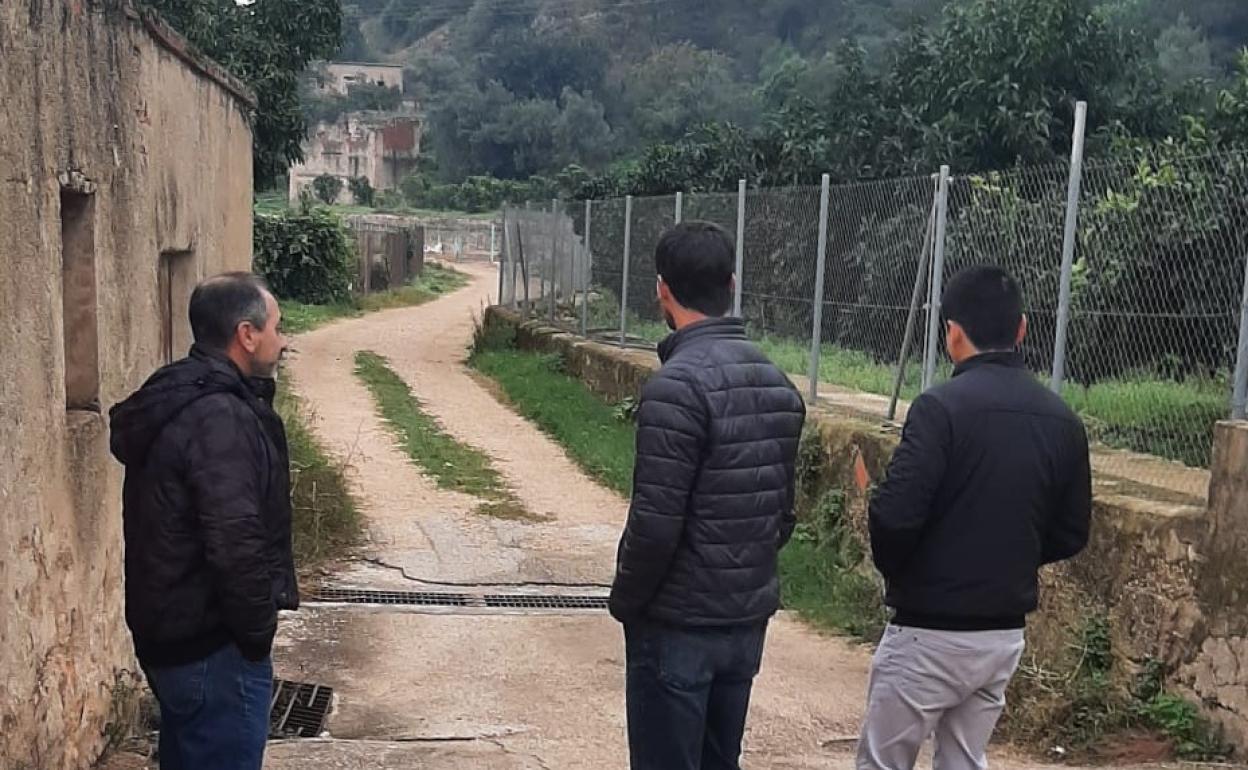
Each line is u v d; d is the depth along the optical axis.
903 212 7.91
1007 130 14.45
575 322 16.91
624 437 11.98
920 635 3.27
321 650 6.08
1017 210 6.63
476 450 11.55
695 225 3.18
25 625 3.51
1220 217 5.27
